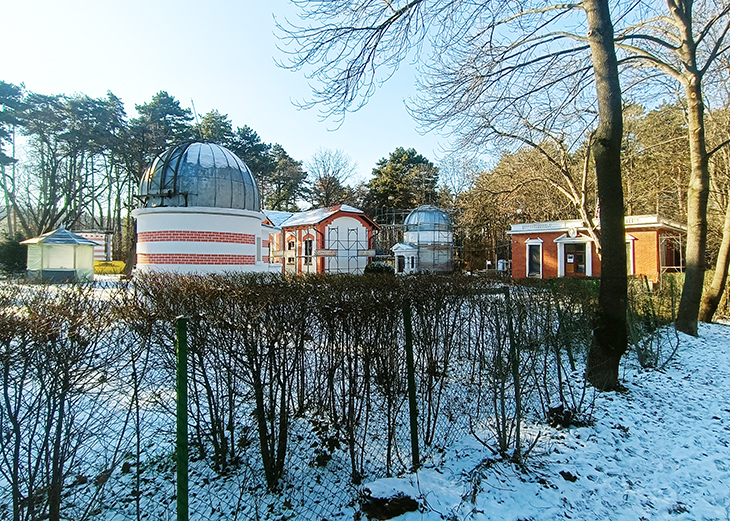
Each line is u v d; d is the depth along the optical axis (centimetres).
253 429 391
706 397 601
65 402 267
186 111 4241
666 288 1272
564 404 501
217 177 1391
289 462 369
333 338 399
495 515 306
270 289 386
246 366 336
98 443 303
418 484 323
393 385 419
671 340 1011
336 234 3475
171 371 357
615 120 616
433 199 5394
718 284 1298
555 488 349
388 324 415
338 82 721
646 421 505
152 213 1345
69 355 254
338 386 425
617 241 620
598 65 627
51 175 3888
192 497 326
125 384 300
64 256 2531
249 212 1433
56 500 261
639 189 3028
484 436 446
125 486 329
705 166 1076
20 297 332
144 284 498
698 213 1087
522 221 3859
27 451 251
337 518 306
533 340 488
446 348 582
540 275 2800
